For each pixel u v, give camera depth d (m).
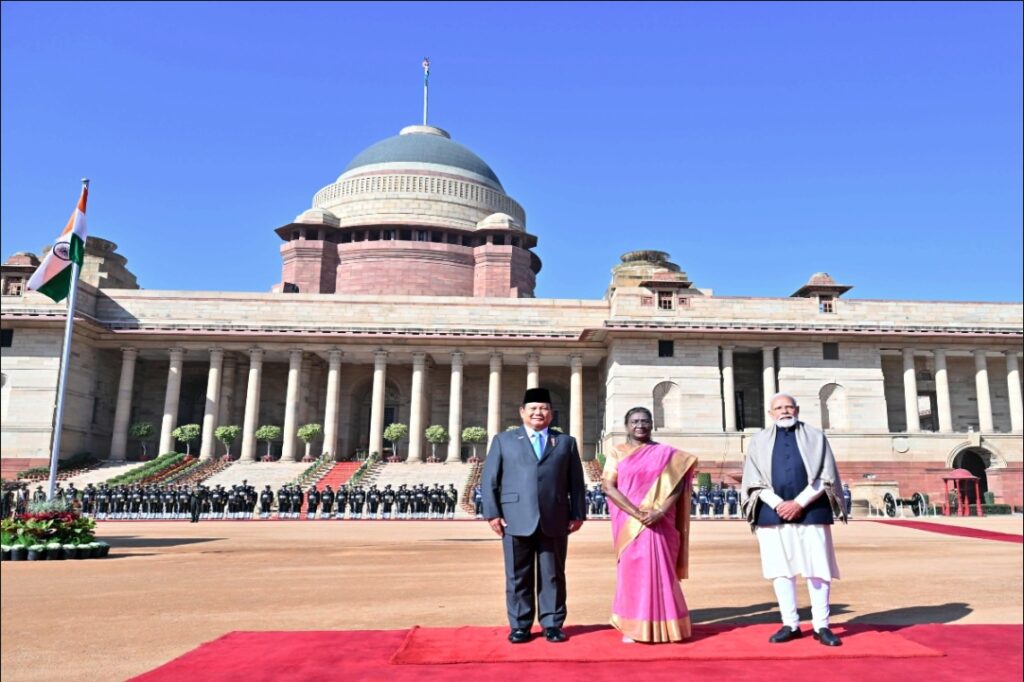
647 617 8.52
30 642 9.76
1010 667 7.51
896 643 8.55
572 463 9.27
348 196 90.94
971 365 69.19
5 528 21.41
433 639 8.83
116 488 48.47
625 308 63.53
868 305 65.31
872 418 62.91
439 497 48.19
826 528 9.00
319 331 66.06
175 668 7.66
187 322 66.75
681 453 9.28
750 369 67.81
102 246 75.00
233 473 58.91
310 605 12.66
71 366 61.81
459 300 68.88
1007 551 23.05
